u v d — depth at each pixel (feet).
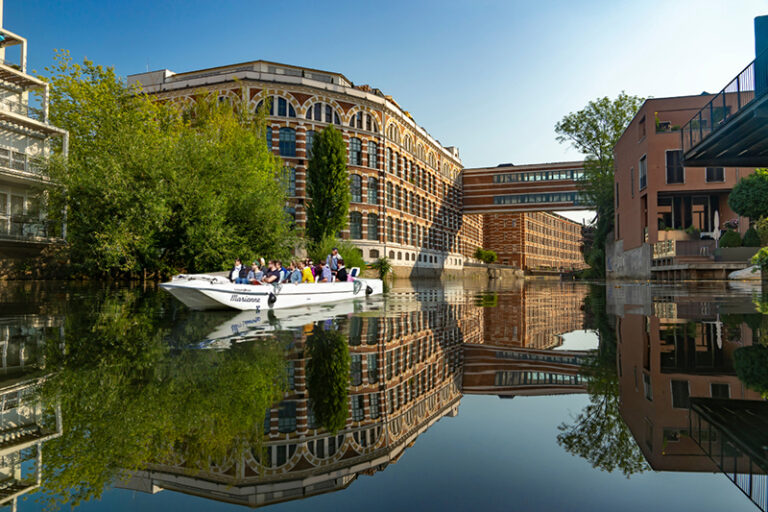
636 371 13.64
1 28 82.84
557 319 29.89
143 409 10.02
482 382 13.16
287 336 21.94
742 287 58.90
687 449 7.46
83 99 93.09
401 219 164.86
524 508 5.65
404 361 16.22
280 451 7.88
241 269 41.32
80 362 15.38
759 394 10.67
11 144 84.84
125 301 43.34
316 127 137.18
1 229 80.43
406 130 170.30
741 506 5.49
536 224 309.63
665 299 41.73
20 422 9.17
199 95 92.63
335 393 11.69
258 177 74.64
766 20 41.86
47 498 6.07
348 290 50.96
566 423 9.23
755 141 48.16
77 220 65.67
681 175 92.17
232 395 11.30
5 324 26.45
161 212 60.70
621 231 119.65
